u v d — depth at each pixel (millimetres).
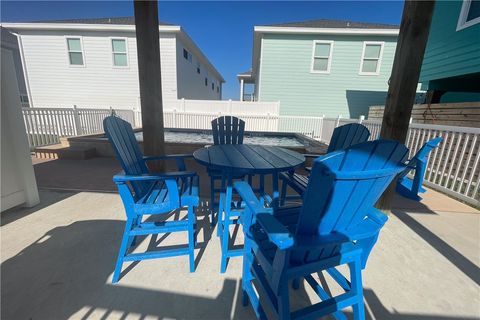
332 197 783
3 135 2051
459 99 6484
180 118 8391
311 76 8664
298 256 912
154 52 2451
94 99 9055
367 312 1249
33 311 1166
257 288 1392
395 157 788
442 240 1959
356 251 1021
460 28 4562
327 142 7094
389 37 8109
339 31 7965
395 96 1981
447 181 3164
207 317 1184
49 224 1992
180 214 2291
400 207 2637
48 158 4395
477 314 1256
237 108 8344
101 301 1244
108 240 1786
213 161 1559
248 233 1147
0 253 1596
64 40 8547
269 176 3627
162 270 1498
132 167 1631
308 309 947
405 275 1534
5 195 2080
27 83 8906
